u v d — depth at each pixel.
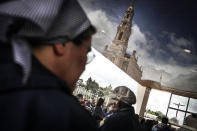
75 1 0.62
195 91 13.71
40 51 0.56
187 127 5.57
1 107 0.45
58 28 0.56
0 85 0.46
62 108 0.51
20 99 0.46
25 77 0.47
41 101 0.48
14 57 0.47
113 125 2.62
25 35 0.51
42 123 0.47
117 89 3.08
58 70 0.61
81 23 0.61
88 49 0.69
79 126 0.54
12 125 0.44
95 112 5.89
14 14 0.49
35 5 0.51
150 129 7.91
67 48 0.61
